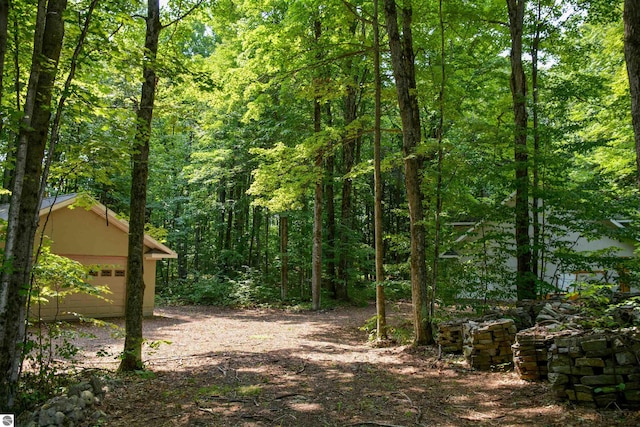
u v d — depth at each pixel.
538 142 10.65
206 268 25.58
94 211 13.62
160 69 6.38
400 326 11.64
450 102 9.81
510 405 5.07
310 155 12.28
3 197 16.94
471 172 9.41
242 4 14.91
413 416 4.79
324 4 12.91
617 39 12.17
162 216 25.06
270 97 16.31
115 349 8.78
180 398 5.47
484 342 6.93
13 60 5.84
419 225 9.09
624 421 4.32
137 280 7.00
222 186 21.98
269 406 5.16
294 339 10.56
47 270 5.92
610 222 14.39
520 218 10.13
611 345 4.89
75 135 6.21
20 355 4.89
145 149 7.21
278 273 24.22
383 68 15.09
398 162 10.69
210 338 10.69
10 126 4.71
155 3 7.14
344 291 20.36
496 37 13.37
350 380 6.41
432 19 11.49
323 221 23.12
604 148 13.67
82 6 6.06
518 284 9.79
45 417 4.27
